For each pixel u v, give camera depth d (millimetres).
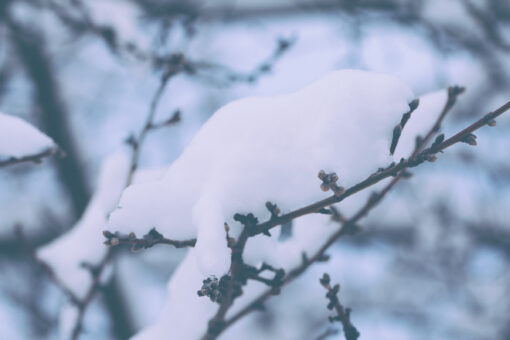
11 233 5020
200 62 2447
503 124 4629
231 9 5027
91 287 2141
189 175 1253
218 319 1444
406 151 1408
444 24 3863
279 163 1217
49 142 1499
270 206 1198
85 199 4637
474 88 4363
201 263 1046
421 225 4996
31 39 3719
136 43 2535
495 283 5250
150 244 1211
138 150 1893
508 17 3766
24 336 4973
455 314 5453
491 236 4898
